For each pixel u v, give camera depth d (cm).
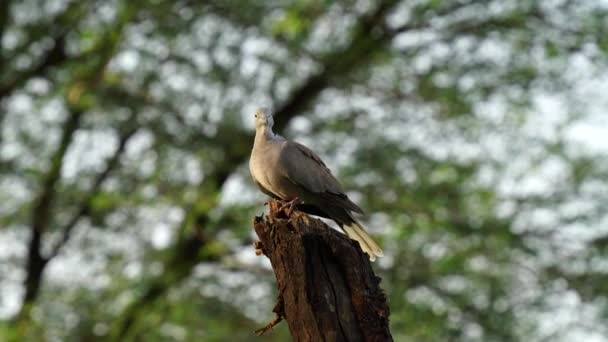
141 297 1659
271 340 1653
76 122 1680
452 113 1691
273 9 1664
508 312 1631
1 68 1684
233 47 1622
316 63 1750
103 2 1680
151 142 1675
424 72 1725
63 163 1708
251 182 1644
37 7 1681
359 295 625
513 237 1606
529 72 1691
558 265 1662
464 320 1644
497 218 1631
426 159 1691
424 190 1656
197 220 1645
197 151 1641
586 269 1636
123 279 1675
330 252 636
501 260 1639
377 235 1630
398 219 1627
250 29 1672
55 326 1648
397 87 1733
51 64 1714
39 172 1708
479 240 1609
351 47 1769
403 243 1630
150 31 1644
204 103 1617
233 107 1619
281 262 644
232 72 1617
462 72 1714
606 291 1617
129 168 1692
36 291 1755
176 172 1652
